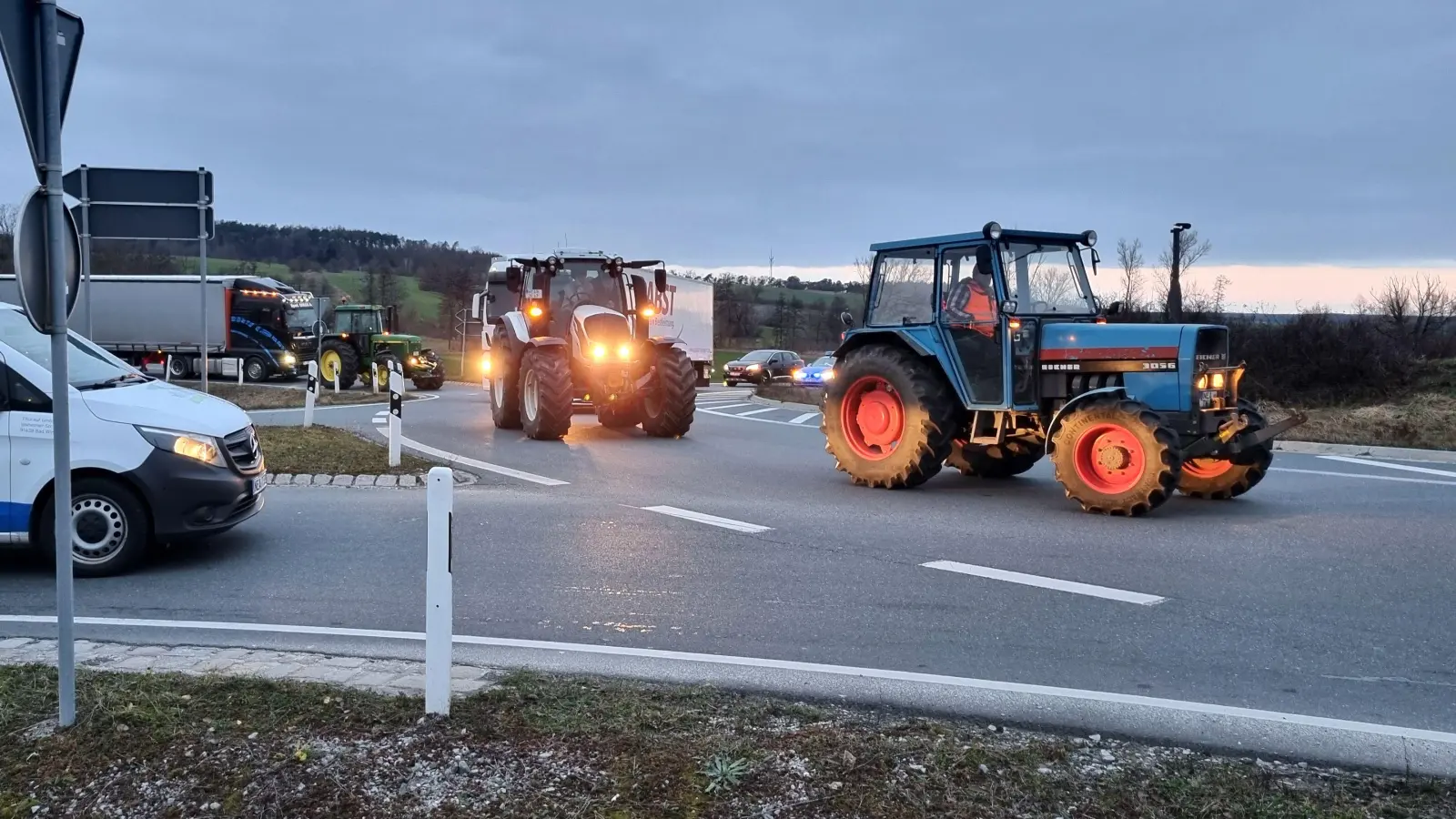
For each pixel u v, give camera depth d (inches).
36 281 148.5
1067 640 213.8
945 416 409.1
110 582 263.3
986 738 154.6
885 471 420.2
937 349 410.0
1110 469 356.8
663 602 243.9
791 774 136.7
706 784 133.8
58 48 151.2
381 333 1321.4
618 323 621.0
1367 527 333.1
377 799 130.3
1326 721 167.3
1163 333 364.2
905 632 218.8
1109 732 163.0
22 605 241.9
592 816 126.4
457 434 636.7
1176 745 157.2
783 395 1207.6
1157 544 307.7
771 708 165.0
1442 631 219.8
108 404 271.1
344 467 446.6
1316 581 262.5
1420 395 780.6
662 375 625.6
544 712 157.6
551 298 650.2
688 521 348.2
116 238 473.7
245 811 128.6
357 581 265.1
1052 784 136.9
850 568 278.1
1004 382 390.6
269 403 905.5
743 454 549.0
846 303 2726.4
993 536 321.1
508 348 658.8
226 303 1395.2
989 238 395.5
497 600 245.9
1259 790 137.5
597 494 406.0
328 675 180.5
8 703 159.3
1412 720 169.6
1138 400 359.9
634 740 146.9
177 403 285.9
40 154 147.8
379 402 959.0
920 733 154.5
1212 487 389.4
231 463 281.6
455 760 139.7
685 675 189.2
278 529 331.9
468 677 179.3
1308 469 487.5
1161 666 196.9
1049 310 406.0
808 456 542.6
